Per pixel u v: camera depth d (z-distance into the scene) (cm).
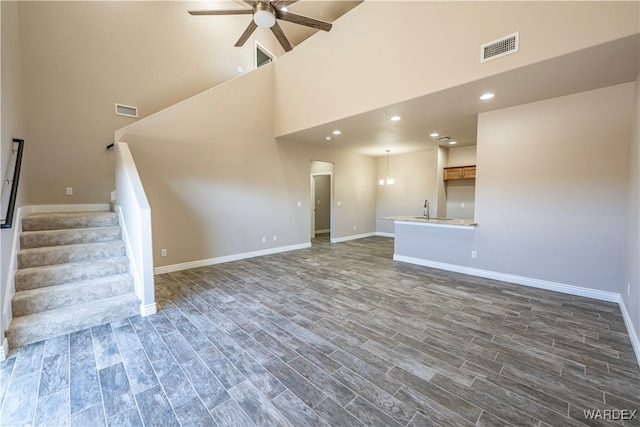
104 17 436
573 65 262
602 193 322
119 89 452
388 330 257
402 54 354
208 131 483
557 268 356
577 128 334
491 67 283
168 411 161
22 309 246
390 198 846
